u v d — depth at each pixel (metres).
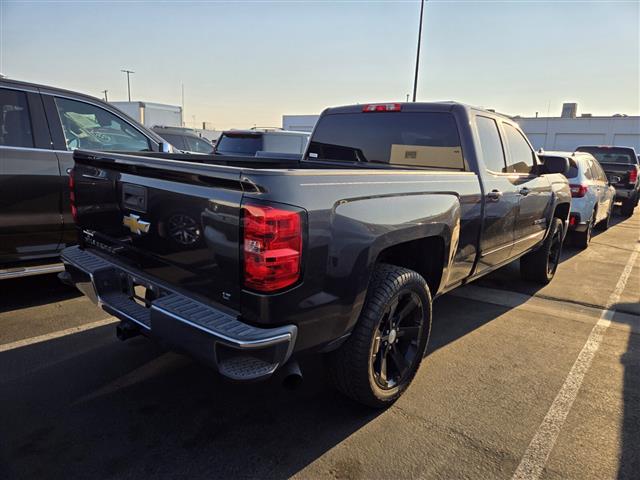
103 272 2.93
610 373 3.59
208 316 2.23
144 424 2.76
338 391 3.11
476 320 4.68
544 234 5.48
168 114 22.86
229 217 2.15
